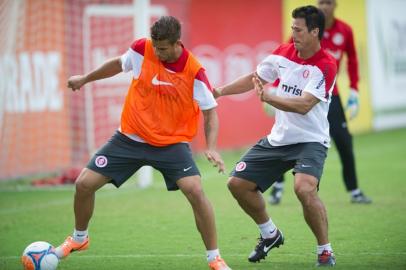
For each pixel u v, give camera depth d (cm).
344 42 3212
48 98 4491
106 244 2548
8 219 3108
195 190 1981
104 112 4778
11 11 4138
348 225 2833
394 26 7406
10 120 4259
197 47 5291
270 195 3394
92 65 4725
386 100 7331
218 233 2725
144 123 2011
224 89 2236
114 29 4822
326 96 2100
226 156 5359
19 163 4341
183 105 2014
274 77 2222
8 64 4119
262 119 5931
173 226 2891
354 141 6319
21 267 2208
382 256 2289
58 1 4531
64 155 4594
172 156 2016
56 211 3303
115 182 2070
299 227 2811
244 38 5672
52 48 4509
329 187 3916
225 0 5506
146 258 2320
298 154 2138
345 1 6619
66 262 2267
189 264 2228
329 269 2102
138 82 2022
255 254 2219
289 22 6088
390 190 3759
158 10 5044
